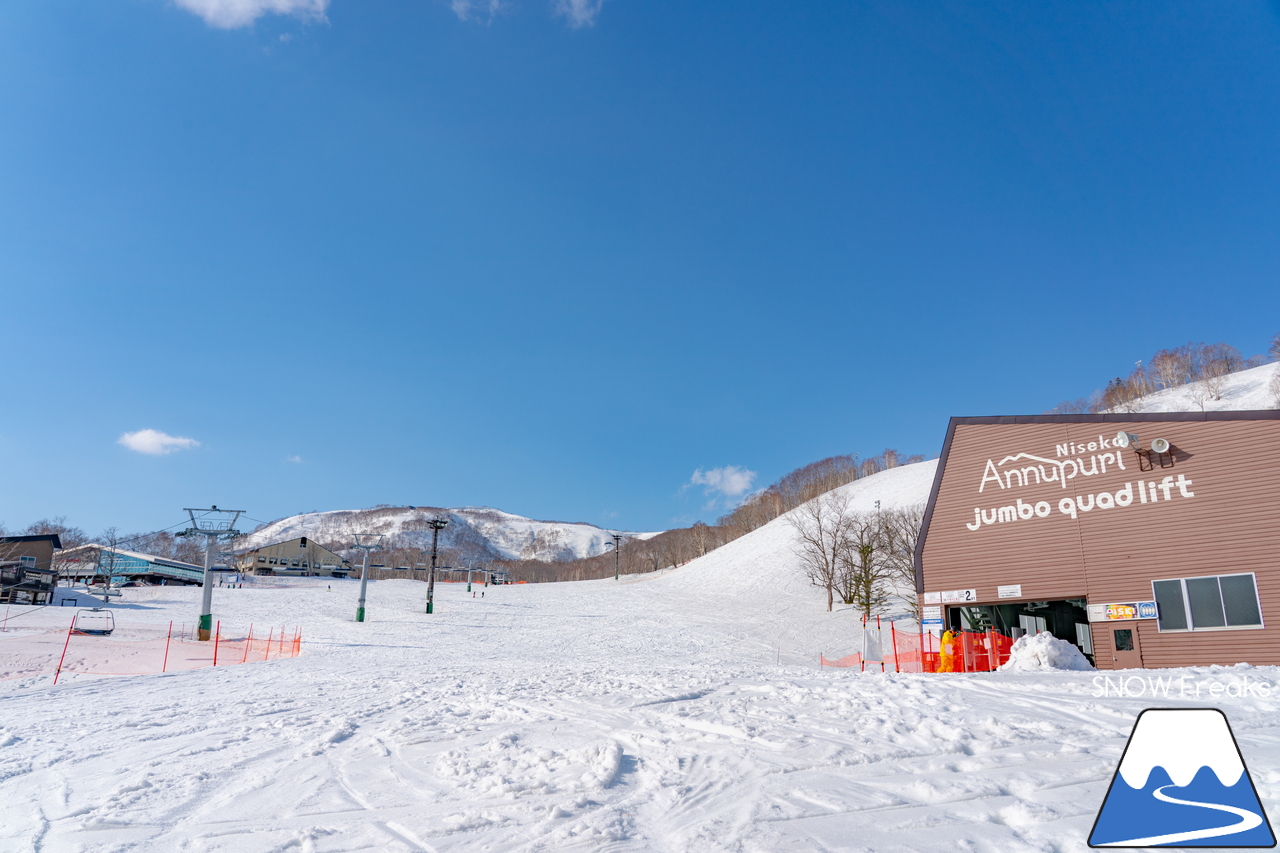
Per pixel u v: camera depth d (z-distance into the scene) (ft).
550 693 44.04
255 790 24.12
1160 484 68.80
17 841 19.75
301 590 262.47
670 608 216.74
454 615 193.77
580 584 342.03
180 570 329.93
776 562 265.95
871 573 197.47
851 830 17.42
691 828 18.28
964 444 82.38
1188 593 65.67
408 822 20.03
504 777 24.07
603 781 22.81
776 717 31.53
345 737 32.94
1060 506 74.18
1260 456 64.34
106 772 27.43
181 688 57.88
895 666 90.68
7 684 65.16
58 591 222.69
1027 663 59.93
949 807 18.58
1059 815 17.34
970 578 78.64
